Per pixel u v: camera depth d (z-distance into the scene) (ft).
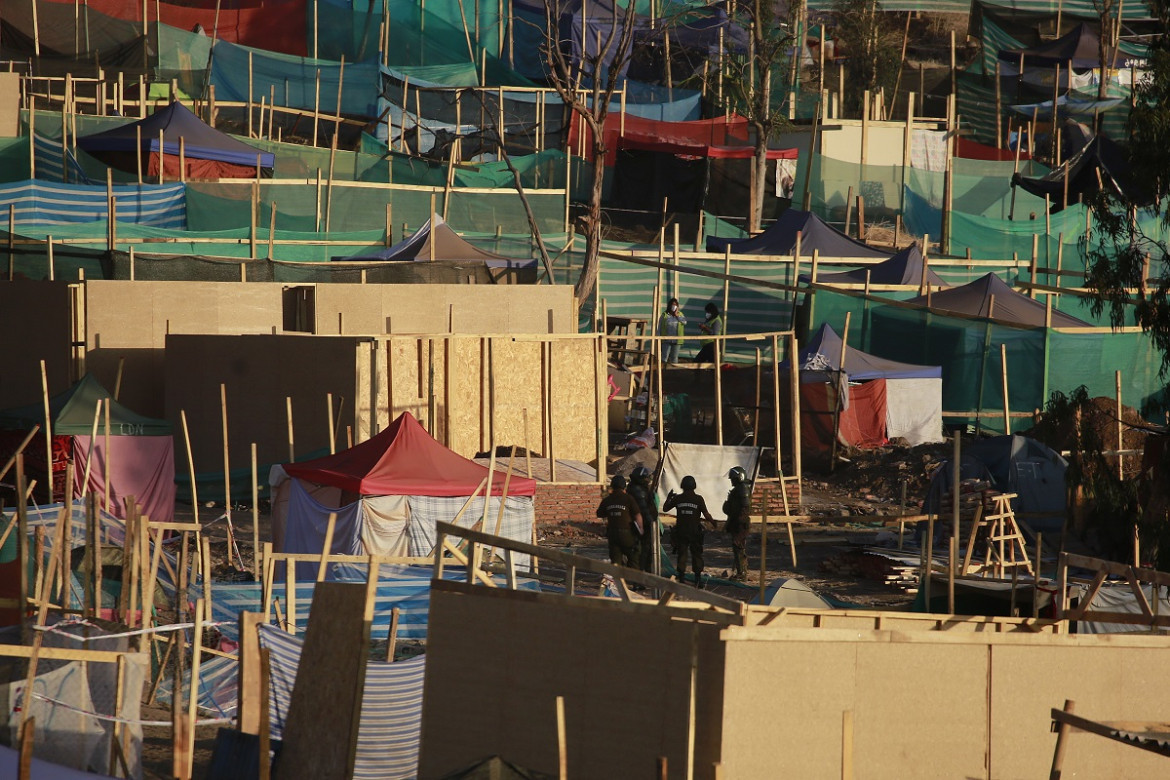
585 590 236.63
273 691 143.23
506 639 117.60
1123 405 409.69
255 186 436.76
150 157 492.54
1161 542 241.55
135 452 279.28
